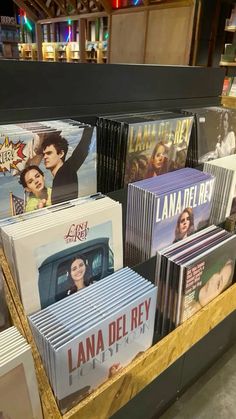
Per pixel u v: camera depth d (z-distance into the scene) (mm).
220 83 1225
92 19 5016
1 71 679
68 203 741
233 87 3025
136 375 791
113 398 750
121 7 4434
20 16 6289
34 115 764
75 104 828
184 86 1085
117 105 921
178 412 1140
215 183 1044
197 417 1125
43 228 622
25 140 630
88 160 763
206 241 945
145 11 4047
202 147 1073
